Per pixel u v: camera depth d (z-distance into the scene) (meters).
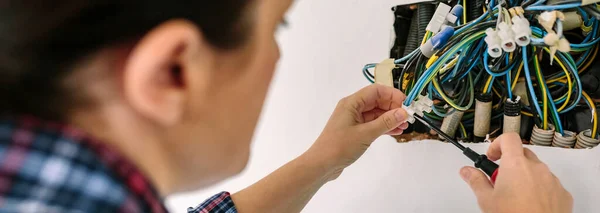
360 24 0.97
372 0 0.96
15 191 0.40
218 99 0.49
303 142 1.01
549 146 0.86
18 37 0.38
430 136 0.93
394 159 0.94
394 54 0.96
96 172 0.43
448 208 0.89
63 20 0.38
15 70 0.39
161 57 0.39
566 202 0.71
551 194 0.70
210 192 1.09
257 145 1.05
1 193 0.40
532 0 0.80
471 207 0.88
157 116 0.43
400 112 0.85
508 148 0.74
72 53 0.39
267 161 1.04
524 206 0.69
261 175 1.05
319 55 1.00
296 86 1.02
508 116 0.87
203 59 0.43
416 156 0.92
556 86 0.88
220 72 0.47
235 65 0.48
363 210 0.95
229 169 0.59
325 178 0.90
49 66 0.39
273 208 0.88
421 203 0.91
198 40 0.41
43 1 0.37
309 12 1.01
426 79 0.83
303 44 1.02
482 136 0.90
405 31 0.96
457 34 0.82
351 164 0.93
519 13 0.79
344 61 0.98
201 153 0.54
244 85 0.51
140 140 0.47
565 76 0.86
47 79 0.40
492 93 0.90
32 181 0.41
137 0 0.38
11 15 0.38
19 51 0.39
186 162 0.54
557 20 0.77
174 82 0.43
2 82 0.40
